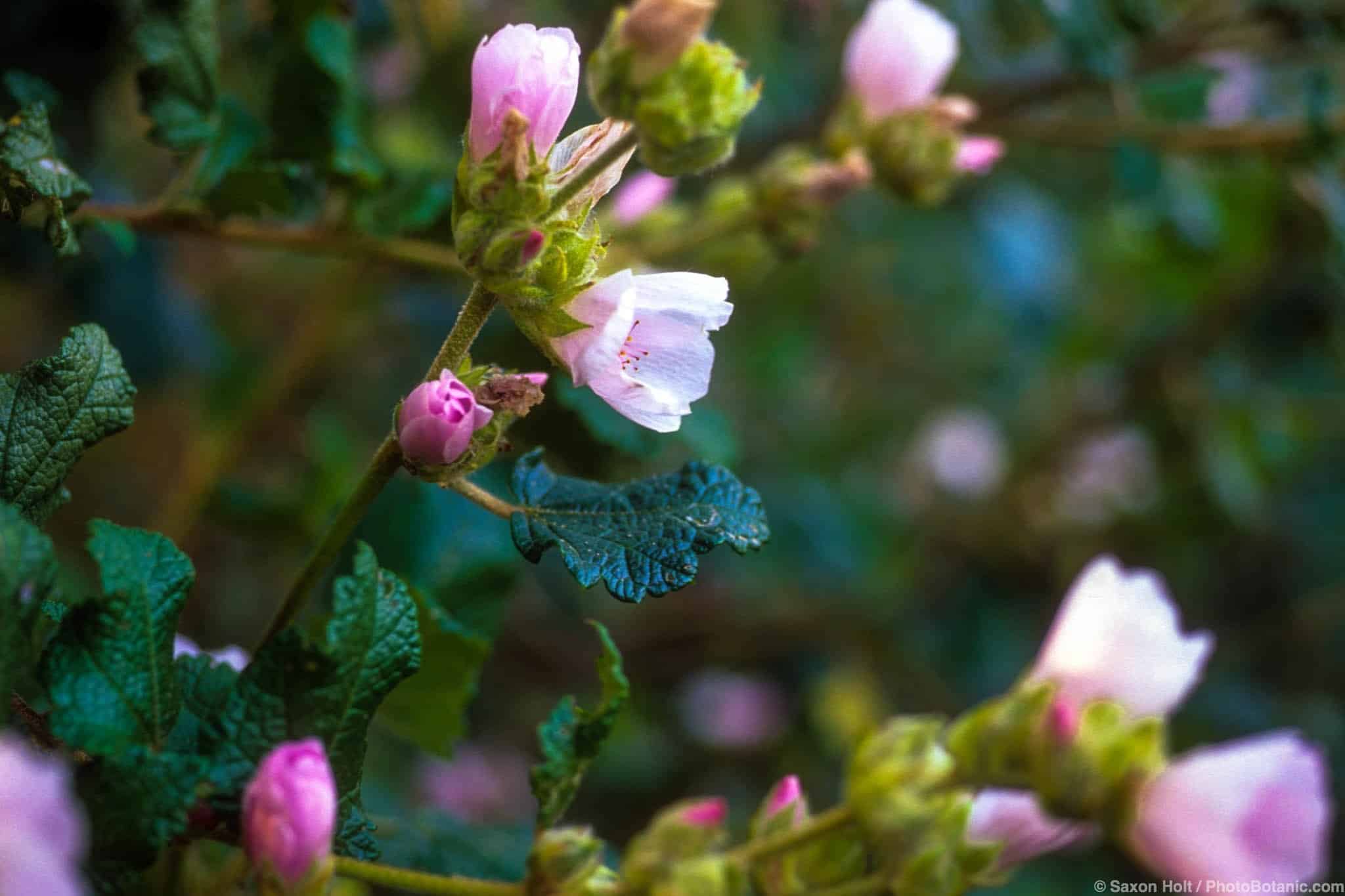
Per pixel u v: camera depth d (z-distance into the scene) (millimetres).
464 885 379
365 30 550
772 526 926
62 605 387
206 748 370
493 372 396
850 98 531
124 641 371
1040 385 1120
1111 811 387
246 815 366
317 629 432
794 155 527
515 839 489
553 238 389
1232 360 923
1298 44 673
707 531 397
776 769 1012
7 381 384
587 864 378
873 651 1007
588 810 996
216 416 639
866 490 1018
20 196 408
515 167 384
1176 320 967
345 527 394
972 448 1111
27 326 685
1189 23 689
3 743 356
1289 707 1021
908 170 526
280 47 458
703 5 382
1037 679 403
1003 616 1053
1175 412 962
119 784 363
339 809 377
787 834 383
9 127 406
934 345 1143
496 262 384
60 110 503
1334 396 916
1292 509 1059
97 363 390
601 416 473
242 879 392
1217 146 620
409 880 377
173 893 384
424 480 394
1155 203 675
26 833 335
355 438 678
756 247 530
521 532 394
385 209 477
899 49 524
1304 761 385
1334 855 953
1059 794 386
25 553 361
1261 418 926
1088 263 1042
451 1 601
